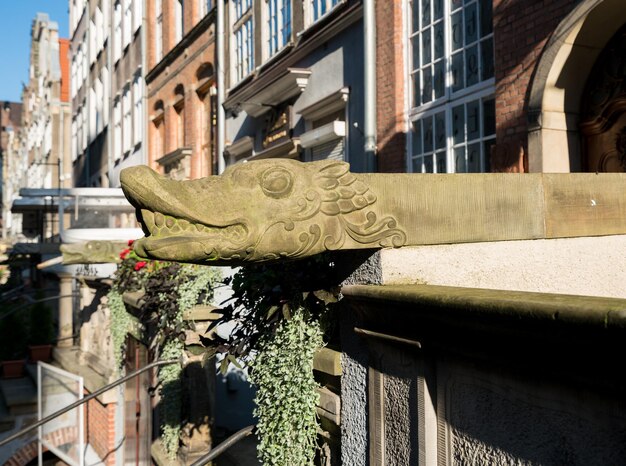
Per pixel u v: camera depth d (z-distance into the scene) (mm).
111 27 26875
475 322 1768
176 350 5332
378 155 9016
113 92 26688
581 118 6051
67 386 9359
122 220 17719
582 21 5480
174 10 19344
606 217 2770
